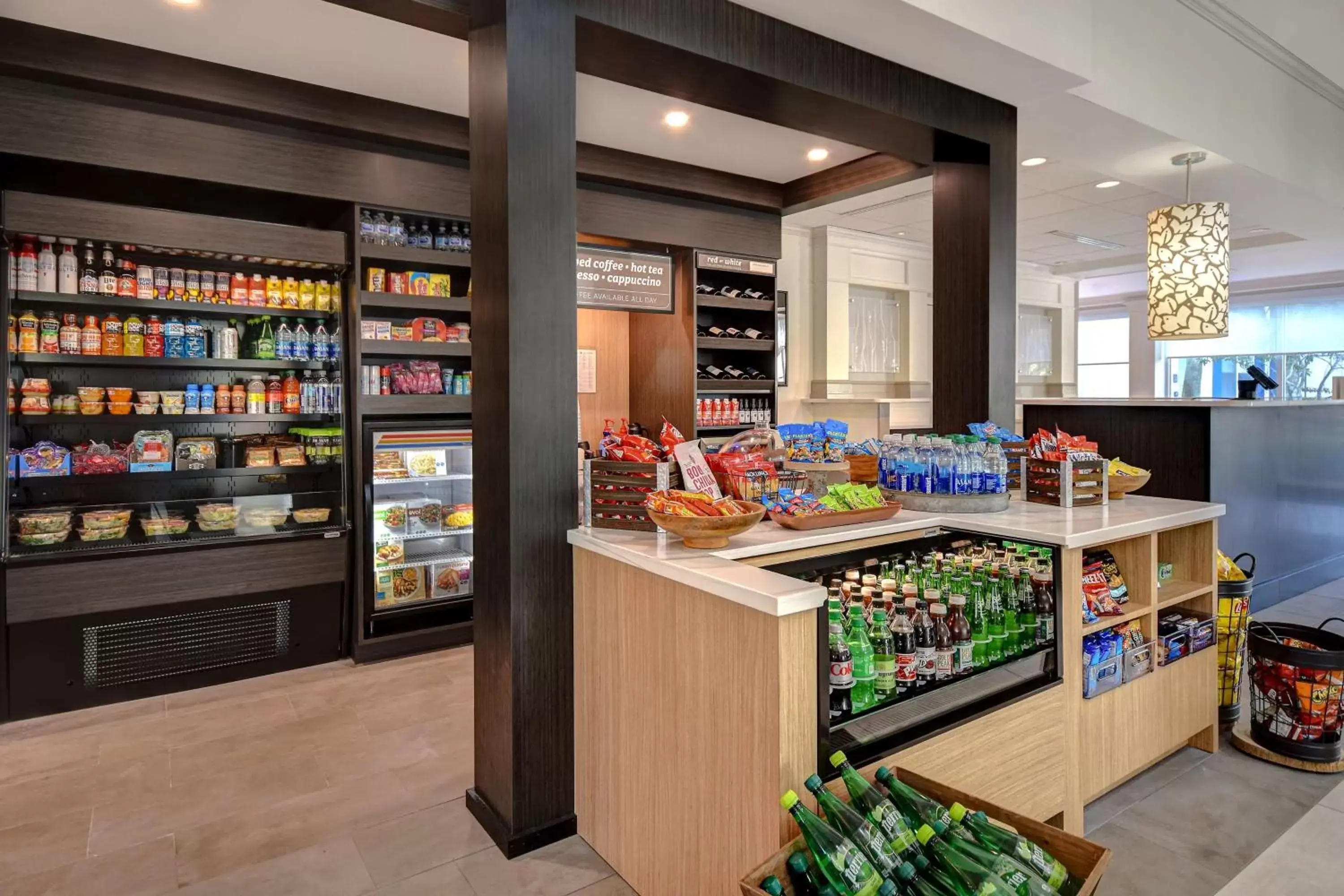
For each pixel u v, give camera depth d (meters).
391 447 4.07
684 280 5.31
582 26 2.47
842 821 1.57
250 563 3.66
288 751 2.97
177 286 3.63
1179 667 2.79
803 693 1.66
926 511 2.73
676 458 2.38
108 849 2.31
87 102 3.16
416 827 2.43
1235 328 10.86
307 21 2.95
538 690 2.33
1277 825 2.41
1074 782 2.34
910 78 3.34
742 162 4.89
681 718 1.92
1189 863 2.20
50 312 3.46
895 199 5.96
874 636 2.00
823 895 1.51
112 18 2.91
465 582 4.36
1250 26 4.57
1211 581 2.95
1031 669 2.25
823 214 6.48
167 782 2.72
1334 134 5.80
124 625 3.43
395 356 4.42
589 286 4.18
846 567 2.27
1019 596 2.39
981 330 3.76
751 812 1.70
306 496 3.95
